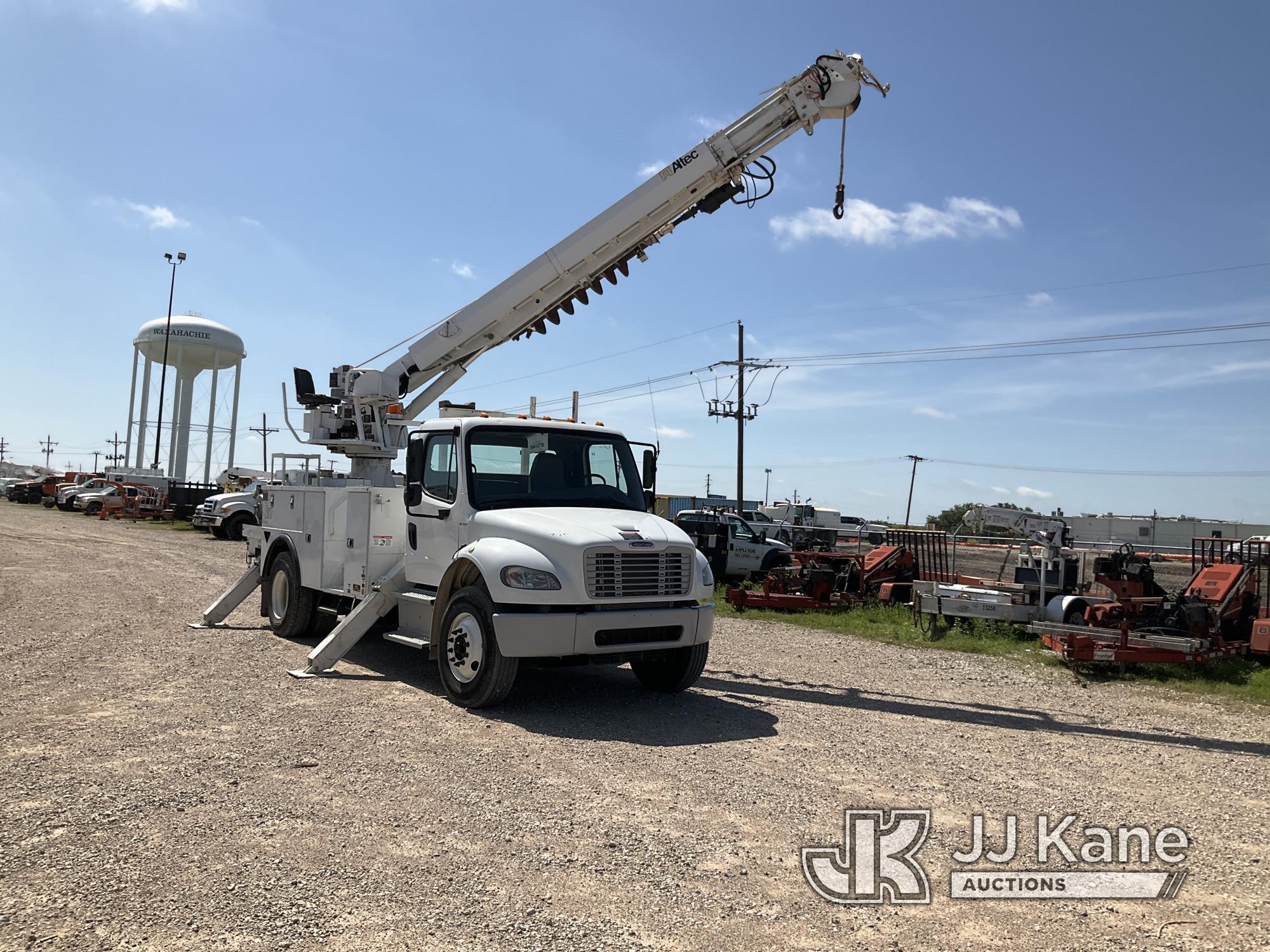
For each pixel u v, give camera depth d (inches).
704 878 161.3
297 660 375.6
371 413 437.7
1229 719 323.6
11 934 131.8
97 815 184.5
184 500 1616.6
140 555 912.9
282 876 155.6
